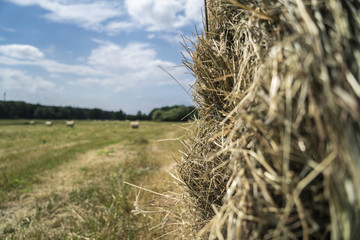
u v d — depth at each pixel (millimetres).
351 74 942
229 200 1173
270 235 1035
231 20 1753
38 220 3822
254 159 1143
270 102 1074
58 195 4898
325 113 921
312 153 993
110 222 3453
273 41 1210
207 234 1629
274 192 1057
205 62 1933
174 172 2186
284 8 1165
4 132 21203
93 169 7016
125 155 9148
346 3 1071
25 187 5582
